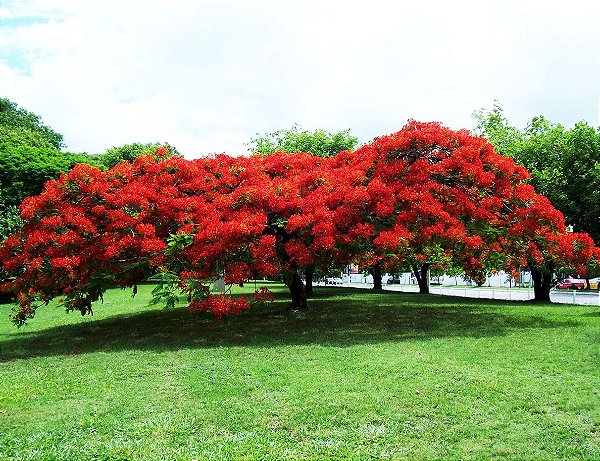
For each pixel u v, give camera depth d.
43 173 28.48
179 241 10.90
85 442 5.38
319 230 11.09
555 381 7.02
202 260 11.20
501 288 40.81
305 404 6.37
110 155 46.84
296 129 29.45
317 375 7.67
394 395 6.60
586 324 11.85
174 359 9.20
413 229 11.47
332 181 12.39
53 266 10.65
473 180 11.67
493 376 7.32
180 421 5.91
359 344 10.05
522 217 12.06
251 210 11.89
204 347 10.37
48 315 17.91
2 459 5.00
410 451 4.99
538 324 12.06
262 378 7.61
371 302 19.45
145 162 12.89
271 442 5.26
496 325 12.03
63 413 6.34
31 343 11.91
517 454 4.88
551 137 19.56
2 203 24.09
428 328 11.91
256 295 11.59
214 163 13.65
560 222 11.88
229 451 4.97
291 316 14.79
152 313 16.81
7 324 16.02
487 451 4.96
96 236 11.38
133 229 11.34
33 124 47.94
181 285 10.96
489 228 12.41
